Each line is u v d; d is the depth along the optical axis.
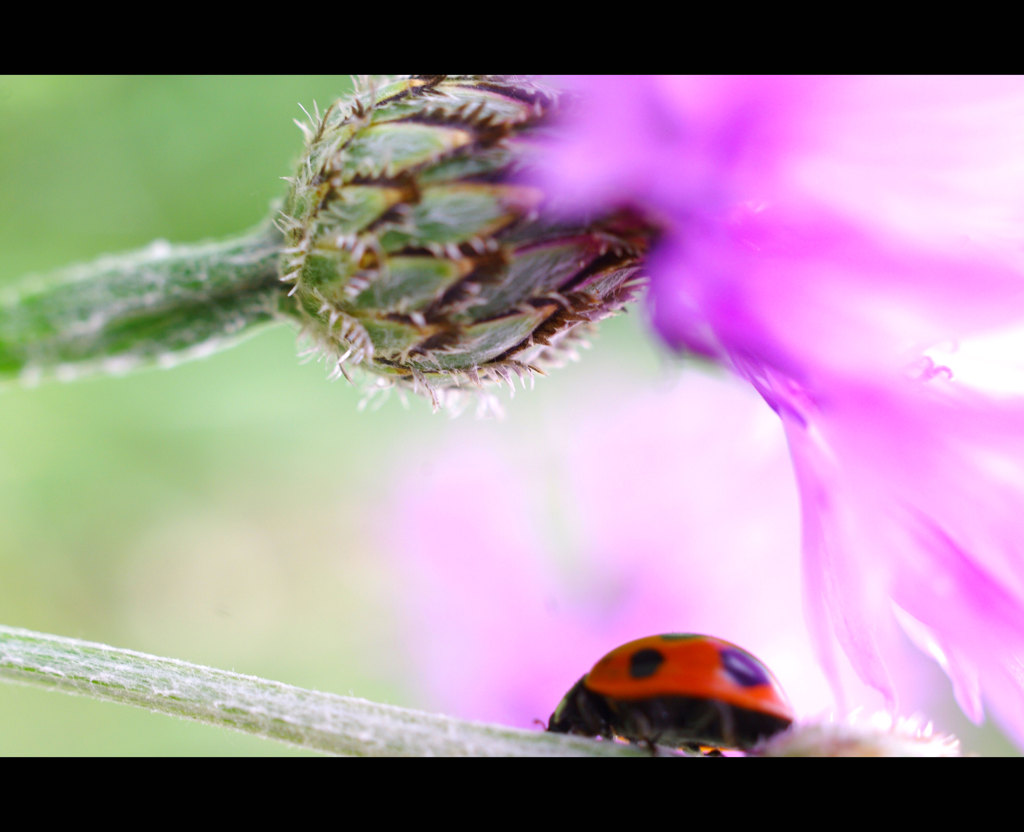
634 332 0.13
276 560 0.15
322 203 0.09
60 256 0.13
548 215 0.09
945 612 0.09
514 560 0.12
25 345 0.09
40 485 0.14
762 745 0.09
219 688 0.09
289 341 0.14
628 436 0.12
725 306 0.09
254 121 0.13
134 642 0.15
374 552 0.14
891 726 0.08
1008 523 0.09
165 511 0.15
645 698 0.09
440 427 0.13
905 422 0.09
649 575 0.11
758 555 0.11
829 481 0.09
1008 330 0.09
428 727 0.09
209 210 0.13
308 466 0.15
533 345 0.09
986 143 0.08
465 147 0.09
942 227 0.08
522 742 0.09
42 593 0.15
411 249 0.09
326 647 0.15
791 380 0.09
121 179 0.13
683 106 0.09
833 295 0.09
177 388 0.14
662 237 0.09
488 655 0.12
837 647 0.09
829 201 0.09
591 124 0.09
